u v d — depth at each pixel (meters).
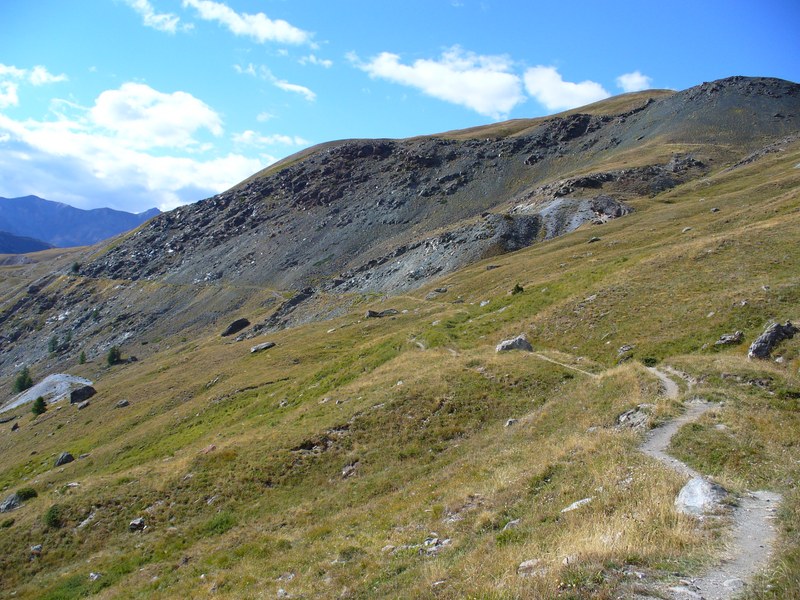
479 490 21.05
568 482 18.34
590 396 29.67
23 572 29.69
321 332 91.69
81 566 28.52
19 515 35.59
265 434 39.84
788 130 164.88
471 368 41.22
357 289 134.50
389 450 33.00
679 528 12.15
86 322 196.50
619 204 117.56
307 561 19.75
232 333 140.75
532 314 55.53
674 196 118.38
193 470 36.16
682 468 16.98
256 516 29.75
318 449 35.00
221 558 24.16
